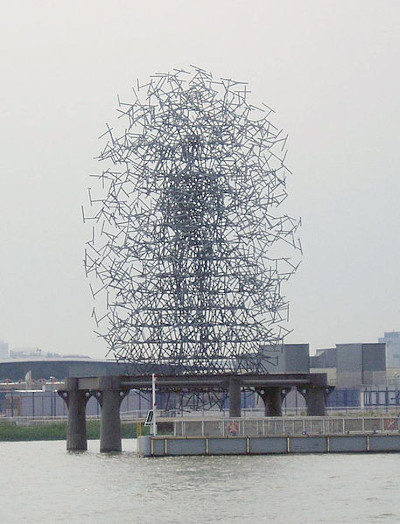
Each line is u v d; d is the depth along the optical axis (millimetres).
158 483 177500
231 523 139500
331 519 141375
